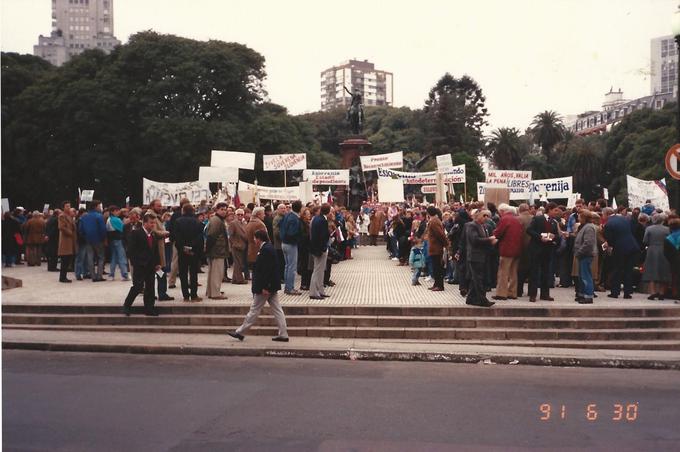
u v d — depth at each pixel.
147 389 8.45
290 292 14.61
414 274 16.62
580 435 6.69
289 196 26.06
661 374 9.71
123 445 6.29
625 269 14.05
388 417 7.24
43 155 51.31
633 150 75.38
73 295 14.61
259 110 61.00
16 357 10.51
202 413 7.36
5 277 15.91
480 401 7.96
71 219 17.33
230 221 16.84
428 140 89.06
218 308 12.90
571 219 16.42
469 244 12.77
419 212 21.34
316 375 9.34
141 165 50.06
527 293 15.16
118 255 17.80
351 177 42.09
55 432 6.66
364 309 12.60
